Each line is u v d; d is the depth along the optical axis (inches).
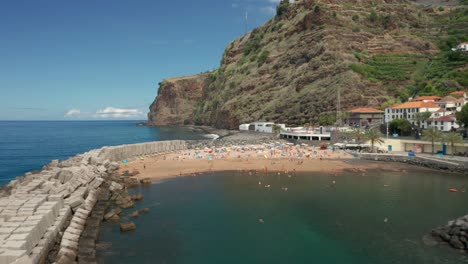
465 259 1365.7
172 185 2709.2
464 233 1472.7
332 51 7303.2
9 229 1280.8
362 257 1421.0
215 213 2000.5
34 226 1317.7
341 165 3572.8
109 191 2404.0
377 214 1956.2
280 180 2878.9
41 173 2428.6
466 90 5684.1
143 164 3705.7
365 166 3511.3
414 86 6491.1
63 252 1311.5
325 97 6614.2
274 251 1503.4
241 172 3238.2
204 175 3102.9
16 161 4704.7
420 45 7731.3
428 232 1667.1
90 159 3189.0
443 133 3838.6
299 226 1787.6
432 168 3371.1
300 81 7396.7
